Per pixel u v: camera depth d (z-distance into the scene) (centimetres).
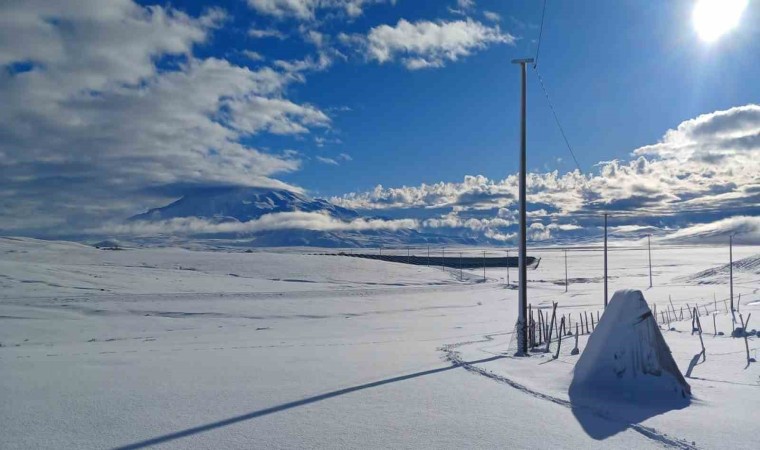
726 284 6912
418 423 719
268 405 808
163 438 648
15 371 1121
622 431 690
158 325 3641
